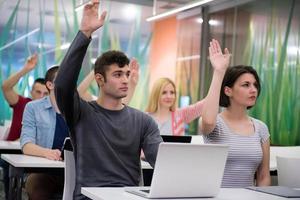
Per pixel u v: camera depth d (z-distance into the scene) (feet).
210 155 5.22
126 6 26.13
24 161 8.72
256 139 7.91
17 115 14.85
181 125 12.78
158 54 26.84
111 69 6.64
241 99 7.86
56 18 23.99
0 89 22.11
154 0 24.04
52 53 23.86
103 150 6.57
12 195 8.85
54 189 9.73
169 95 12.74
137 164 6.88
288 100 18.03
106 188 5.77
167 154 4.93
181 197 5.23
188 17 25.20
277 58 18.90
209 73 23.75
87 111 6.68
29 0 23.41
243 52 21.30
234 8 22.12
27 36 23.36
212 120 7.32
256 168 7.95
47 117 10.68
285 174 7.91
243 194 5.89
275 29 19.19
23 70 14.84
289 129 17.85
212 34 23.79
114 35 25.79
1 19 22.80
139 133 6.90
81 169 6.46
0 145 11.83
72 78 6.28
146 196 5.08
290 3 18.30
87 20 6.22
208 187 5.34
